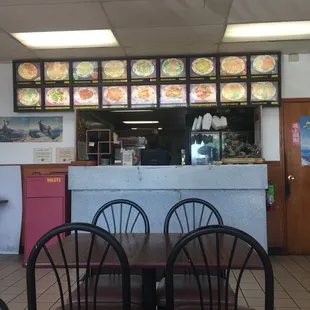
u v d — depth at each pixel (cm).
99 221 400
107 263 189
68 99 518
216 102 500
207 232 173
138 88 509
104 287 235
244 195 395
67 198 470
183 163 586
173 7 351
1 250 529
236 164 412
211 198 396
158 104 505
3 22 382
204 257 175
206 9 356
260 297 343
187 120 576
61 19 376
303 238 507
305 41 455
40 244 180
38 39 436
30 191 465
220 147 550
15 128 538
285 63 509
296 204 509
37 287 373
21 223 530
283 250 506
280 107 509
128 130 945
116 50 483
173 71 505
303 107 509
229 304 211
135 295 227
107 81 511
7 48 470
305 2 344
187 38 439
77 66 516
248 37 438
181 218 394
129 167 398
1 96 539
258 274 411
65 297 342
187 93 503
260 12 365
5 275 420
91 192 404
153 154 477
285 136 511
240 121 563
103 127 685
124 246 229
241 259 193
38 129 536
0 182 536
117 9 353
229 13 367
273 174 511
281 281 393
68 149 531
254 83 498
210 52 496
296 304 329
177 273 268
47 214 462
